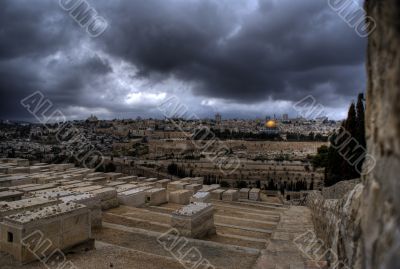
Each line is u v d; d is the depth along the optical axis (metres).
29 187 14.98
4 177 17.77
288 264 8.63
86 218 9.91
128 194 17.58
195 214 12.33
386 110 2.73
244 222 16.98
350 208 5.67
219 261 9.48
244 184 57.75
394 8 2.47
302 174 69.75
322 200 11.62
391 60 2.56
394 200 2.55
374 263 2.96
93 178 22.12
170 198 21.03
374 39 3.18
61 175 21.75
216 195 25.70
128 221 14.10
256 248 11.38
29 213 9.00
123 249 10.11
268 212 21.09
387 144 2.72
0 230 8.69
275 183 61.47
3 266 7.98
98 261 8.91
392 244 2.46
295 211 21.78
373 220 3.16
